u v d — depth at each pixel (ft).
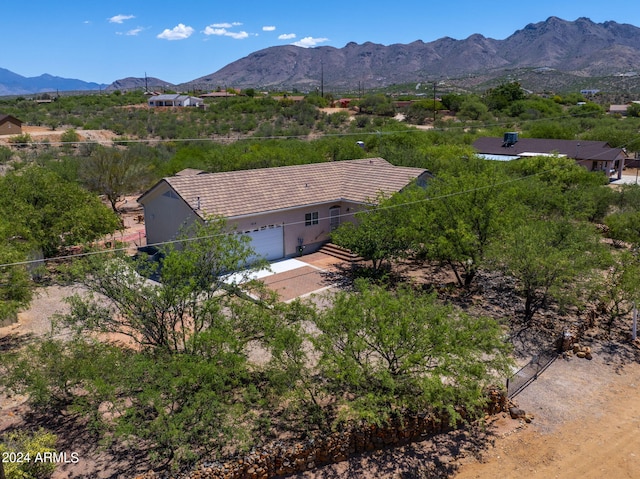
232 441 39.09
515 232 63.05
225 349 40.93
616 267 63.31
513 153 172.76
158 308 46.14
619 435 42.24
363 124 251.80
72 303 46.03
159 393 35.68
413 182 80.94
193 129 219.41
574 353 55.72
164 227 84.17
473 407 39.68
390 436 40.91
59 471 37.17
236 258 49.21
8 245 57.00
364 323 40.83
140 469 37.37
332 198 88.74
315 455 38.58
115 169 115.96
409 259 84.48
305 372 41.91
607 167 164.55
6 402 45.47
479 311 64.03
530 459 39.60
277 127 234.79
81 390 44.75
